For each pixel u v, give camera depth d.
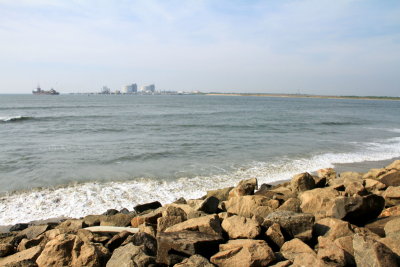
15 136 25.08
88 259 5.07
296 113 63.09
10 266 4.95
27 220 8.89
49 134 26.42
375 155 19.23
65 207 9.90
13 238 6.89
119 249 5.16
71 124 34.31
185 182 12.80
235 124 37.00
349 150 20.77
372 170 11.30
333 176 11.50
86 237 6.30
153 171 14.48
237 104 108.12
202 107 80.88
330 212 6.65
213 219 5.77
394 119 52.09
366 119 50.16
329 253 4.60
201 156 18.03
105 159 16.83
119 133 27.55
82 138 24.33
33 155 17.59
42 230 7.27
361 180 9.92
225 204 8.48
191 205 7.91
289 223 5.85
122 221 7.61
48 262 5.09
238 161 16.83
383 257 4.05
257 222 5.76
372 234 5.45
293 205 7.62
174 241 4.91
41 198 10.62
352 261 4.57
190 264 4.49
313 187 9.68
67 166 15.17
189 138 24.95
